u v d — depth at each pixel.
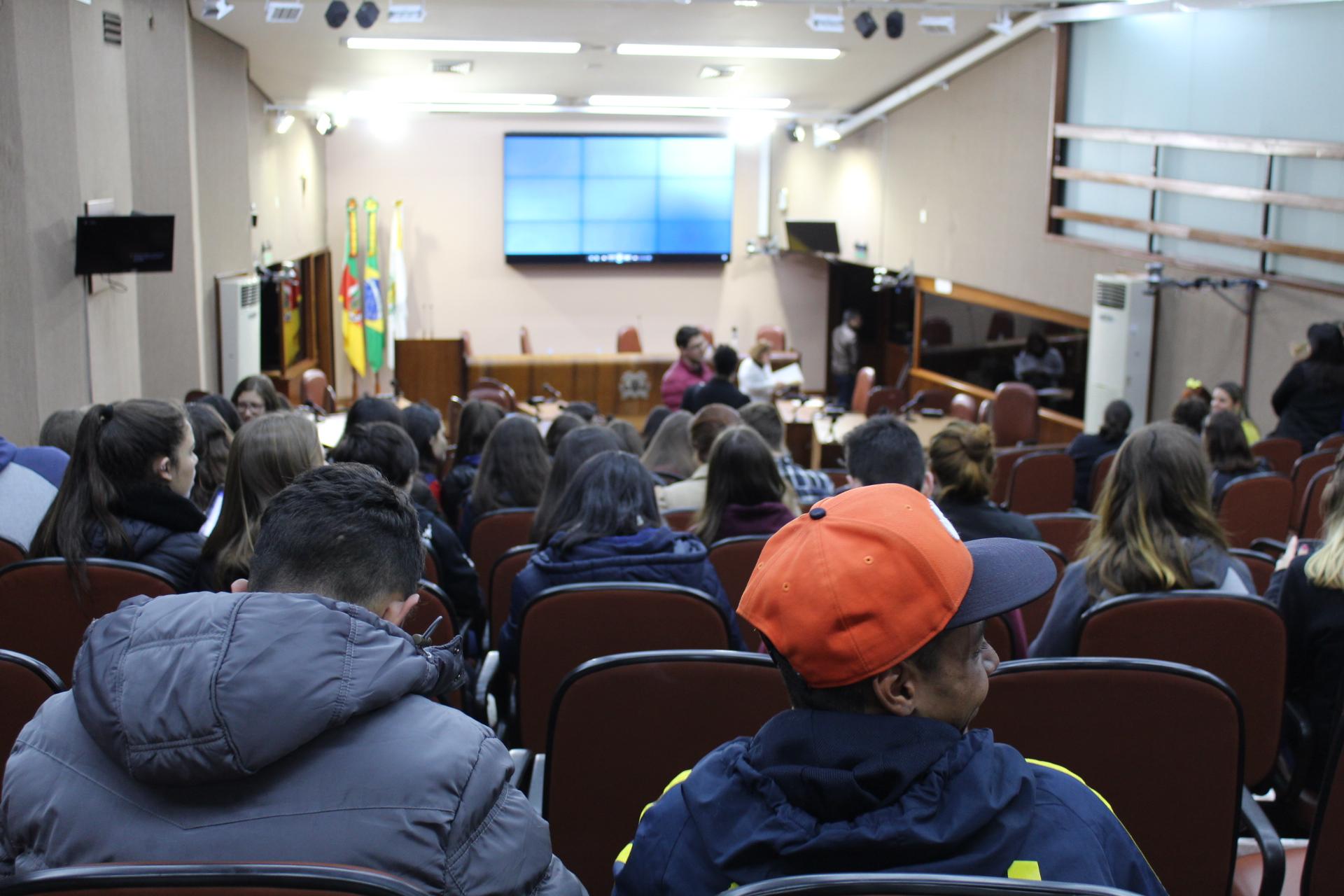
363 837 1.28
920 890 1.07
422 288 17.66
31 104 6.44
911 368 15.58
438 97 14.63
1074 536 4.29
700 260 18.14
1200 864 2.00
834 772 1.14
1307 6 8.53
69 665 2.66
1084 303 11.58
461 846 1.33
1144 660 1.92
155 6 10.02
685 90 14.80
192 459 2.88
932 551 1.19
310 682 1.27
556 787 2.08
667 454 5.10
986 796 1.14
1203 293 9.88
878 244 15.83
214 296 11.37
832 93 15.12
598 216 17.77
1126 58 10.70
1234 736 1.93
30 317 6.49
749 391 12.66
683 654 2.03
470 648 3.49
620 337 17.19
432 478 4.88
